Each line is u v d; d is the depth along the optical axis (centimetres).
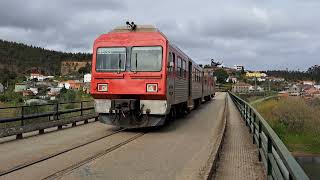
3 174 827
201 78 3256
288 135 3353
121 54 1550
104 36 1585
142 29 1594
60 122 1675
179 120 2125
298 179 345
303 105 3838
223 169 945
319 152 2831
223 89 9981
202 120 2136
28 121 1891
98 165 931
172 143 1296
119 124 1569
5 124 1839
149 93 1509
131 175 834
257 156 1111
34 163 946
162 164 953
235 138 1498
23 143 1274
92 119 2119
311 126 3472
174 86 1731
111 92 1545
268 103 4347
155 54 1523
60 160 990
